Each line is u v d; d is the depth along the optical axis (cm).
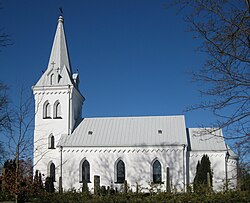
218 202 2181
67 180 4488
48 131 4759
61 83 4859
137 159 4447
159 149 4428
